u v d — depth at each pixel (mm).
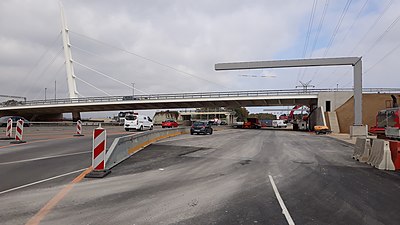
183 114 133000
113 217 5309
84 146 16344
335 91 51656
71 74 75000
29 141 18984
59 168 9930
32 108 72250
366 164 11938
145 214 5504
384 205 6312
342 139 28609
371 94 49406
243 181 8477
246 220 5258
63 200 6305
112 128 43000
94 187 7492
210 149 16656
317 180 8750
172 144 19281
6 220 5070
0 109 74375
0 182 7871
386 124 20547
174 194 6957
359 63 28203
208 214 5555
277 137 29938
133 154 14000
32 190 7086
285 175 9422
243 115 143875
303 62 28766
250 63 29484
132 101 64438
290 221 5250
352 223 5230
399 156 10586
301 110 88875
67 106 69125
